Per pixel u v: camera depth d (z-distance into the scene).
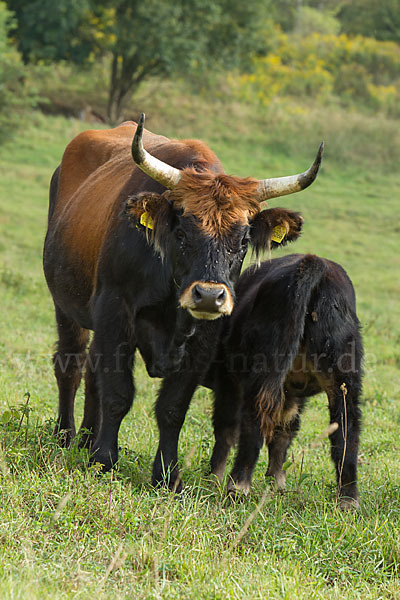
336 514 8.14
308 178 8.55
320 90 62.53
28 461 8.66
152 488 8.77
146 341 9.22
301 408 10.58
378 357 18.80
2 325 17.80
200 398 14.48
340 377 8.86
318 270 8.78
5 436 9.24
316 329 8.85
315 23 93.06
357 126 53.69
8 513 7.26
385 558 7.42
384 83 67.62
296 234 8.98
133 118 54.31
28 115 45.16
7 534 6.93
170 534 7.30
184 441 11.09
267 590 6.35
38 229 33.53
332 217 40.62
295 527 7.84
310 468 10.48
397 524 8.02
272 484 9.45
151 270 8.82
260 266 9.92
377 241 37.28
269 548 7.40
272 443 10.14
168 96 58.84
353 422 8.87
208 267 8.01
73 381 11.32
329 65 67.69
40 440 9.34
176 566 6.77
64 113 54.31
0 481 7.93
